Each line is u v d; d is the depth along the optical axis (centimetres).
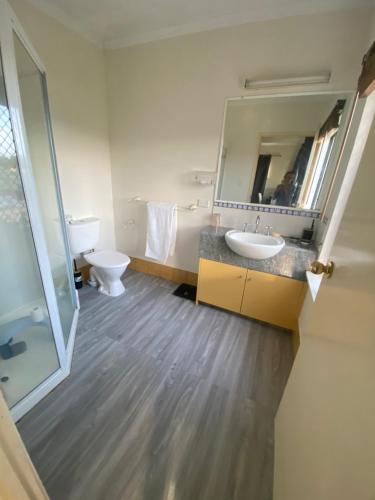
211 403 129
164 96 211
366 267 54
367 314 49
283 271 173
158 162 235
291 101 174
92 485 93
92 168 240
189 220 240
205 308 218
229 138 200
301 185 187
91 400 127
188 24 182
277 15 159
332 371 62
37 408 121
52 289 127
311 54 159
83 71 208
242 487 95
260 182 200
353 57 151
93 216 254
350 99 157
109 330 183
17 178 112
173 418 120
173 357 159
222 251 191
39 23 167
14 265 131
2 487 42
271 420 122
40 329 133
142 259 286
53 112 191
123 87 226
